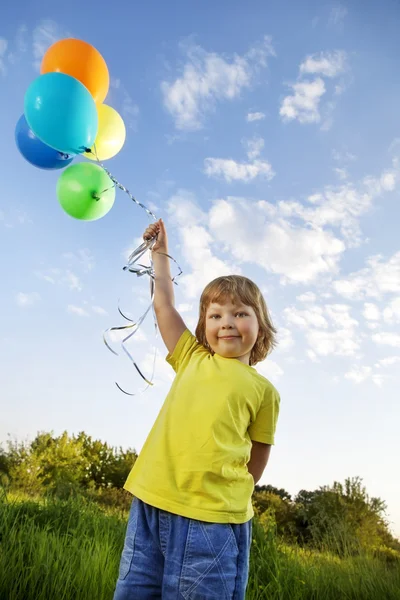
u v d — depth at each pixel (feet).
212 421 5.02
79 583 8.58
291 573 11.47
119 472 35.42
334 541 14.97
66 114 7.18
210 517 4.72
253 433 5.55
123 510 17.87
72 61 7.88
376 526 18.76
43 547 9.46
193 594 4.52
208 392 5.22
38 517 12.42
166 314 6.35
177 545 4.65
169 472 4.92
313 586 11.21
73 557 9.70
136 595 4.73
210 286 5.92
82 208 7.73
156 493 4.87
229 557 4.71
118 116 8.59
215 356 5.67
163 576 4.66
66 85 7.27
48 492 17.17
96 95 8.24
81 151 7.59
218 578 4.59
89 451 35.63
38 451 32.24
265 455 5.60
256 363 6.32
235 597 4.72
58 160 8.36
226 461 4.94
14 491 16.87
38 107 7.19
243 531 4.98
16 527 10.96
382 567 13.30
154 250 6.90
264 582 11.05
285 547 13.50
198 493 4.80
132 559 4.84
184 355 5.97
